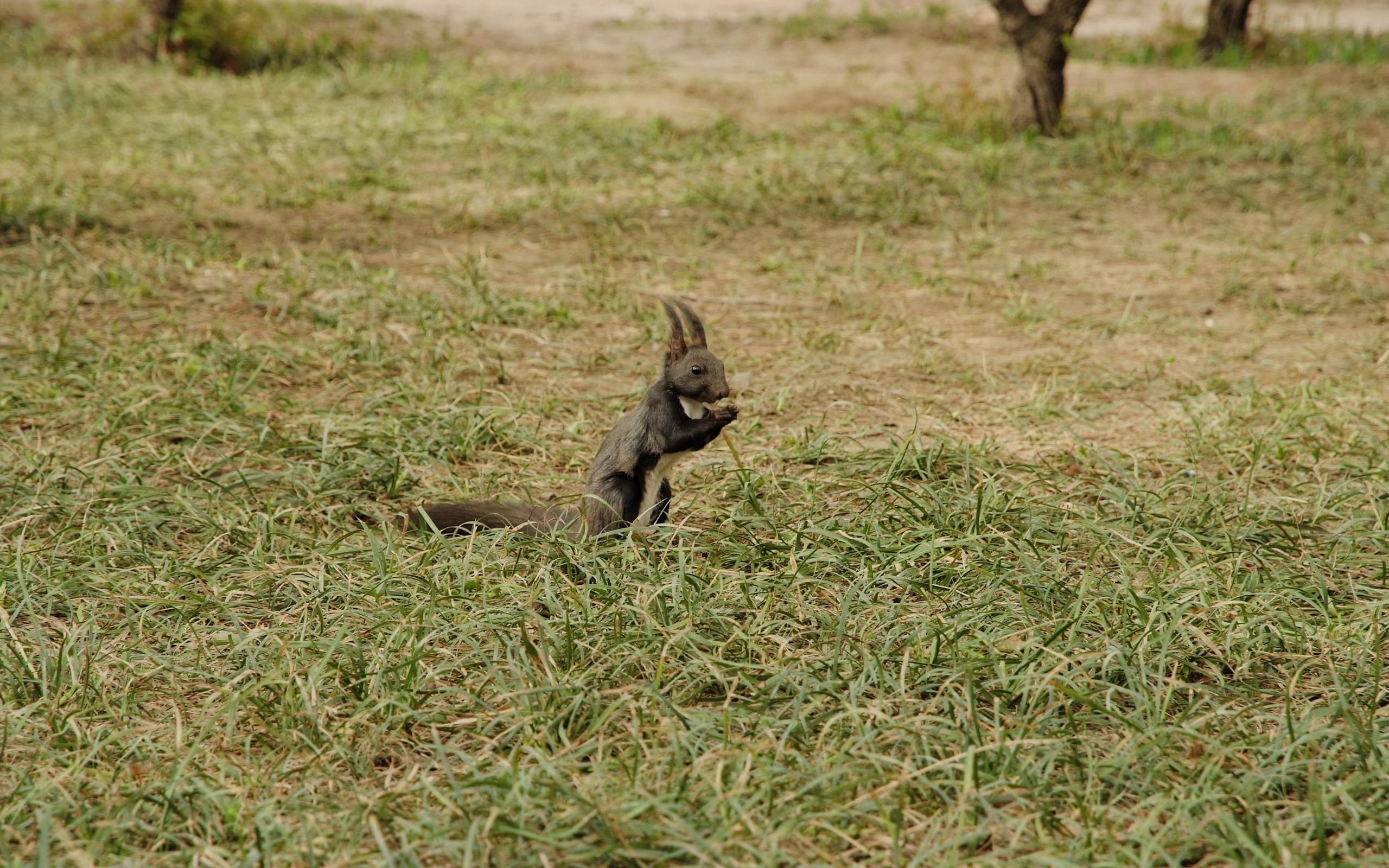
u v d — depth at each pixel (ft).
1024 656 22.50
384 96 90.68
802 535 27.96
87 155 71.31
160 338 42.11
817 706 21.16
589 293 49.96
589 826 18.12
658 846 17.67
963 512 29.19
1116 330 46.62
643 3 132.98
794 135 80.12
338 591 25.38
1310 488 31.63
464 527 28.48
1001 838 18.30
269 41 103.14
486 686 22.26
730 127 80.43
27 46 100.32
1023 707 21.17
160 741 20.75
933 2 132.26
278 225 59.47
